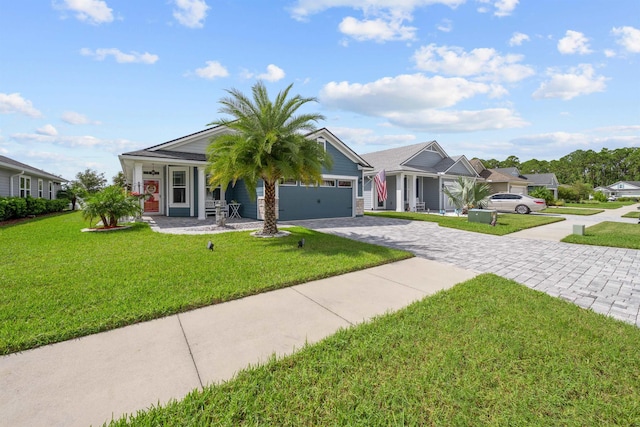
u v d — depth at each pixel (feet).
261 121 30.27
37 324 10.55
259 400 7.09
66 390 7.41
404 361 8.74
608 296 15.08
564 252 25.72
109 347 9.50
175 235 30.37
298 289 15.44
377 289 15.60
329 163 33.88
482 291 15.01
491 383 7.77
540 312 12.37
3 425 6.25
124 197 34.83
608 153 271.28
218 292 14.14
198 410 6.79
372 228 40.65
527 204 66.90
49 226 37.50
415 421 6.50
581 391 7.54
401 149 85.66
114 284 15.03
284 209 48.39
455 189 58.65
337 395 7.30
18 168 55.26
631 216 62.90
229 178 31.32
